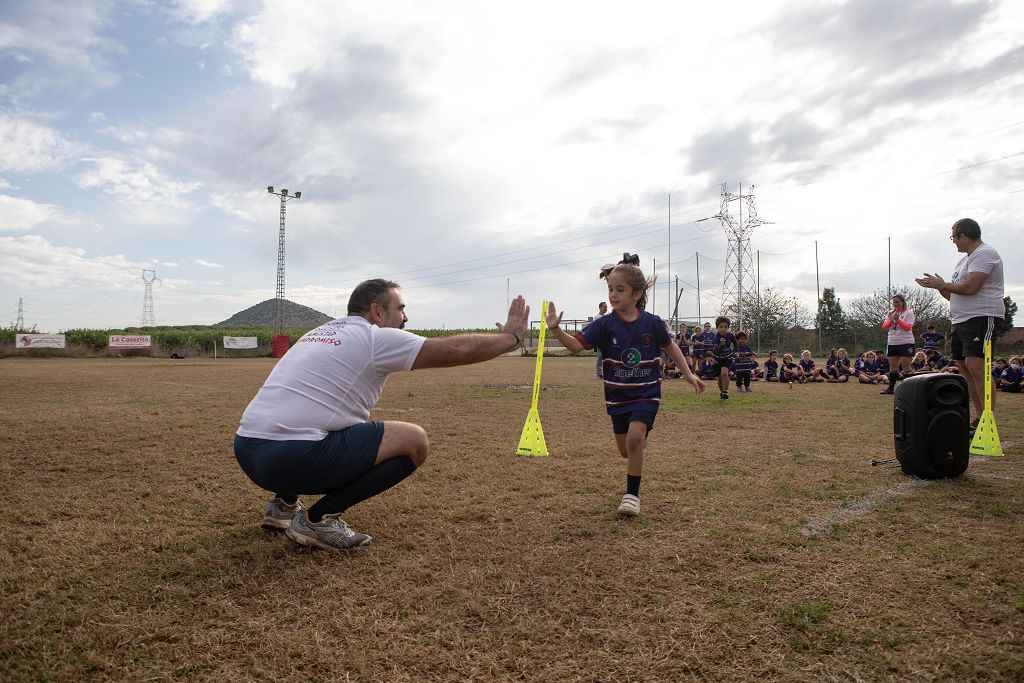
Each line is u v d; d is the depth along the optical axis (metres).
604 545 2.86
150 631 2.06
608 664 1.84
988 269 5.02
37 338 34.12
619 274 3.58
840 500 3.59
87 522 3.30
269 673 1.80
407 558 2.73
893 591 2.32
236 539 3.02
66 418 7.18
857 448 5.26
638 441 3.41
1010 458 4.83
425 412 7.90
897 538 2.90
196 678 1.79
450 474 4.36
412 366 2.74
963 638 1.96
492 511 3.44
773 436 5.91
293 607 2.24
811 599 2.26
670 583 2.42
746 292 45.56
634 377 3.54
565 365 22.45
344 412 2.72
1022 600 2.22
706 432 6.18
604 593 2.34
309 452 2.60
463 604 2.25
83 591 2.38
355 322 2.82
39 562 2.69
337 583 2.45
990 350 5.05
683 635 2.01
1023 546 2.76
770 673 1.78
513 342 2.77
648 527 3.12
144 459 4.93
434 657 1.88
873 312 34.16
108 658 1.89
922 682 1.73
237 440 2.71
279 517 3.12
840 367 14.38
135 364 24.23
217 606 2.25
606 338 3.65
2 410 7.93
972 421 6.79
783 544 2.85
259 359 34.28
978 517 3.23
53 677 1.78
